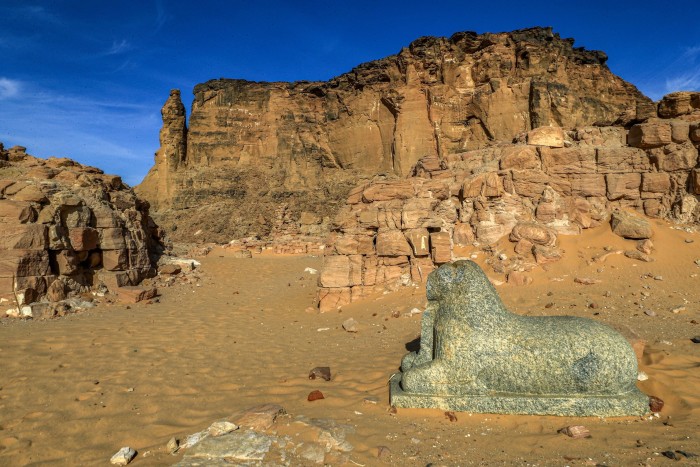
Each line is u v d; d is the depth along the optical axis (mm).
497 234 14492
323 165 76375
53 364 8078
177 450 4801
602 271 12523
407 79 64500
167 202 76312
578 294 11391
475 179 15227
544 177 15148
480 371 5512
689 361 6770
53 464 4656
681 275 11945
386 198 15367
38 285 13281
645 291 11250
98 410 6078
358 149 71188
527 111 57594
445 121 61969
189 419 5746
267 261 28281
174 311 13938
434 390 5637
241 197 74375
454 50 63188
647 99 63094
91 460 4707
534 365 5336
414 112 63344
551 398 5207
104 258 16438
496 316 5645
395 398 5664
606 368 5176
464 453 4461
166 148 78312
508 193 15133
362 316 11898
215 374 7629
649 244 13047
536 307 10664
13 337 9852
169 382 7168
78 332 10562
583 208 14727
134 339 10062
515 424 5086
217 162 78188
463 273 5789
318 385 6852
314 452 4512
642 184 14852
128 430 5434
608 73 63719
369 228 14609
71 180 17297
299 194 72562
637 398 5160
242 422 5191
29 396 6578
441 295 5965
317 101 78625
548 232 13828
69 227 15211
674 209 14289
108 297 15023
